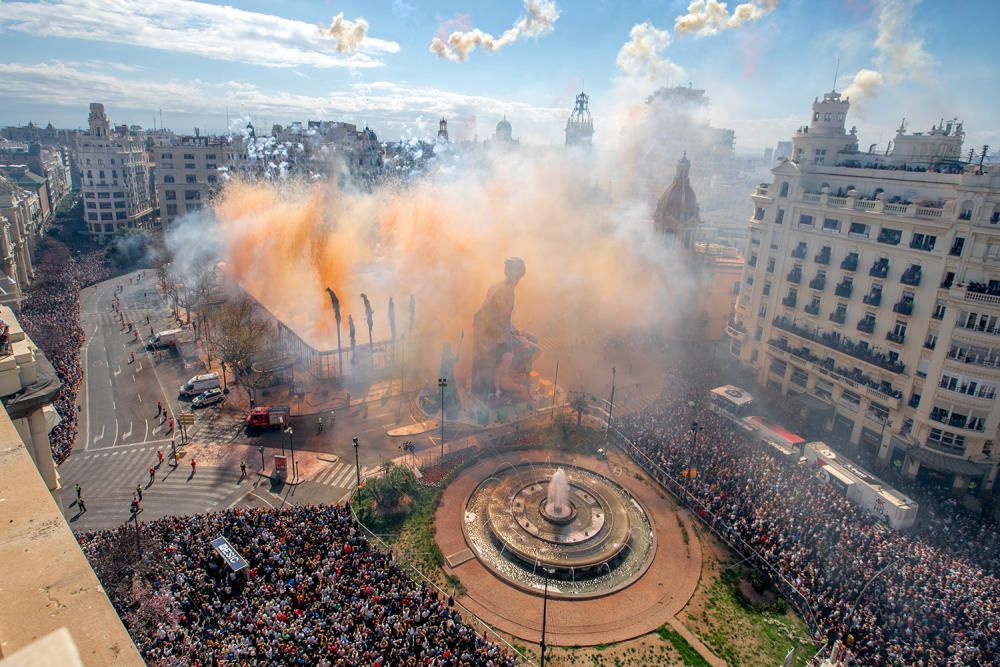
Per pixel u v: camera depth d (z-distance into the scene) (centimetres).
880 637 4366
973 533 5738
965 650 4197
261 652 3909
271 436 7600
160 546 4966
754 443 7338
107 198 17762
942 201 6781
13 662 497
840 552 5175
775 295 8725
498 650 4319
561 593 5197
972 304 6241
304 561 4828
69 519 5891
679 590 5228
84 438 7431
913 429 6862
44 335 9675
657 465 6781
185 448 7256
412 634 4181
